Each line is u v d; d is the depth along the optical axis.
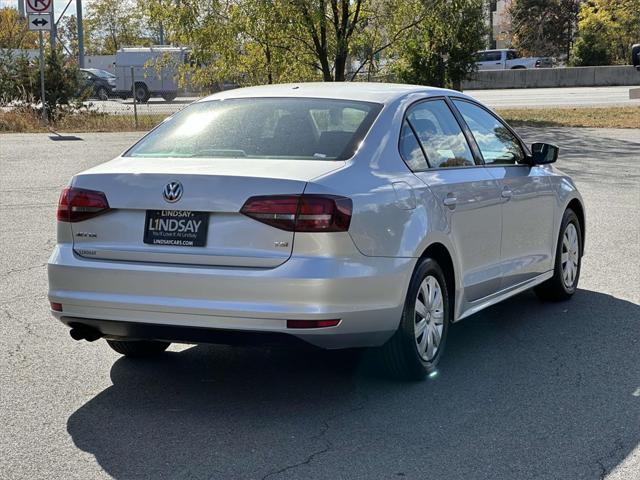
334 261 5.00
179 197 5.13
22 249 9.98
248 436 4.91
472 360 6.29
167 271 5.10
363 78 25.12
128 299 5.18
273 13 22.27
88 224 5.37
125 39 81.38
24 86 27.25
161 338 5.24
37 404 5.41
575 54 59.50
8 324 7.17
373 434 4.93
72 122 26.20
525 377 5.91
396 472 4.43
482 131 6.89
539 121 26.88
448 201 5.93
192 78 24.67
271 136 5.66
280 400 5.50
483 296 6.53
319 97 6.03
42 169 16.56
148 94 46.09
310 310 4.94
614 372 6.02
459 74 27.62
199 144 5.72
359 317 5.13
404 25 23.89
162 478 4.38
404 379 5.79
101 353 6.49
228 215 5.07
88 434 4.95
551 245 7.64
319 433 4.95
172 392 5.65
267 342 5.02
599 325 7.21
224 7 23.08
